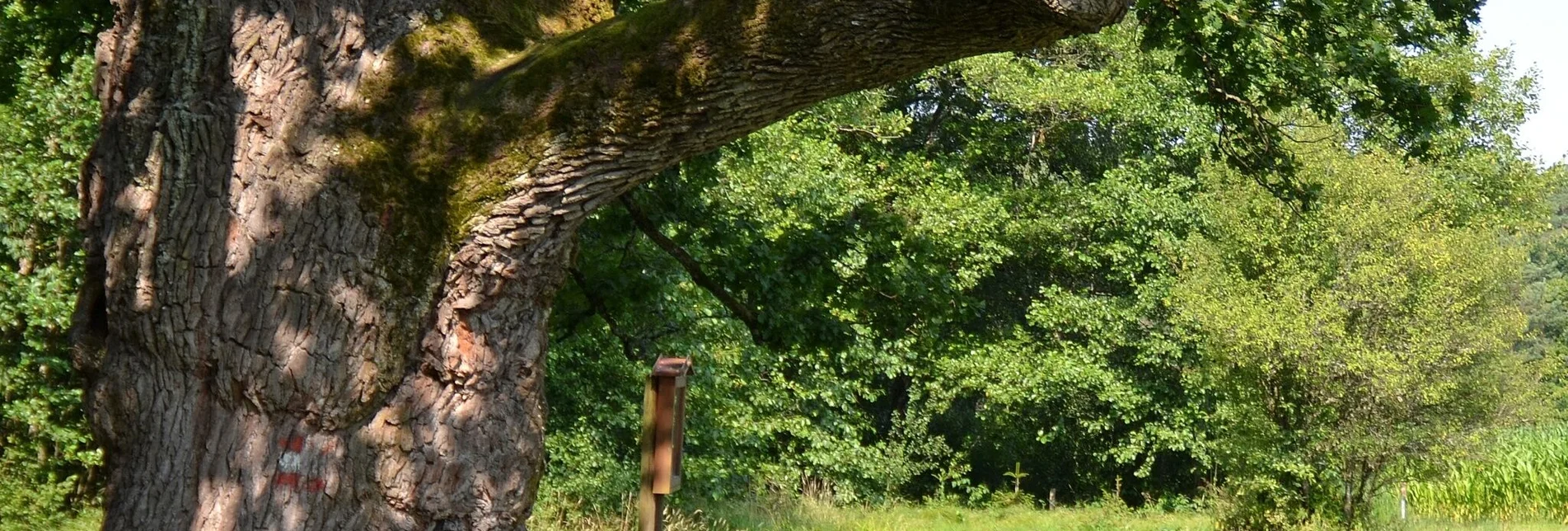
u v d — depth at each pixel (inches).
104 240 146.5
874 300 350.9
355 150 142.6
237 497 139.5
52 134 396.5
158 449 141.2
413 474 144.3
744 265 311.9
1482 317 549.6
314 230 140.8
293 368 139.3
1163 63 823.1
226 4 146.6
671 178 313.6
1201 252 643.5
